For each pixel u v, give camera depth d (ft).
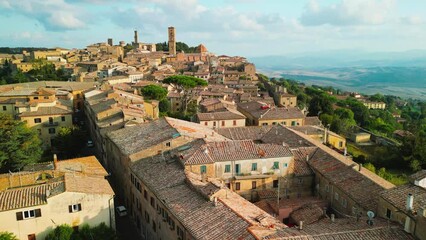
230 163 193.88
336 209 185.57
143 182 180.86
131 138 225.97
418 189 143.02
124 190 221.66
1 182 171.32
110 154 249.34
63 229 154.20
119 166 227.81
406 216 130.52
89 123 351.87
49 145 327.06
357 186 175.83
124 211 215.92
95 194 162.30
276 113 378.94
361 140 412.16
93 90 402.52
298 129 323.98
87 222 162.61
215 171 191.11
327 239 119.24
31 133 265.13
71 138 294.66
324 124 443.32
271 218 138.21
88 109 350.02
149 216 179.42
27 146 250.78
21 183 174.29
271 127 297.94
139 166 196.34
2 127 241.96
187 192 156.97
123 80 565.53
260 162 199.52
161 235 164.14
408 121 631.97
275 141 262.06
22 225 152.66
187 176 167.53
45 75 604.08
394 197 143.13
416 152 320.29
